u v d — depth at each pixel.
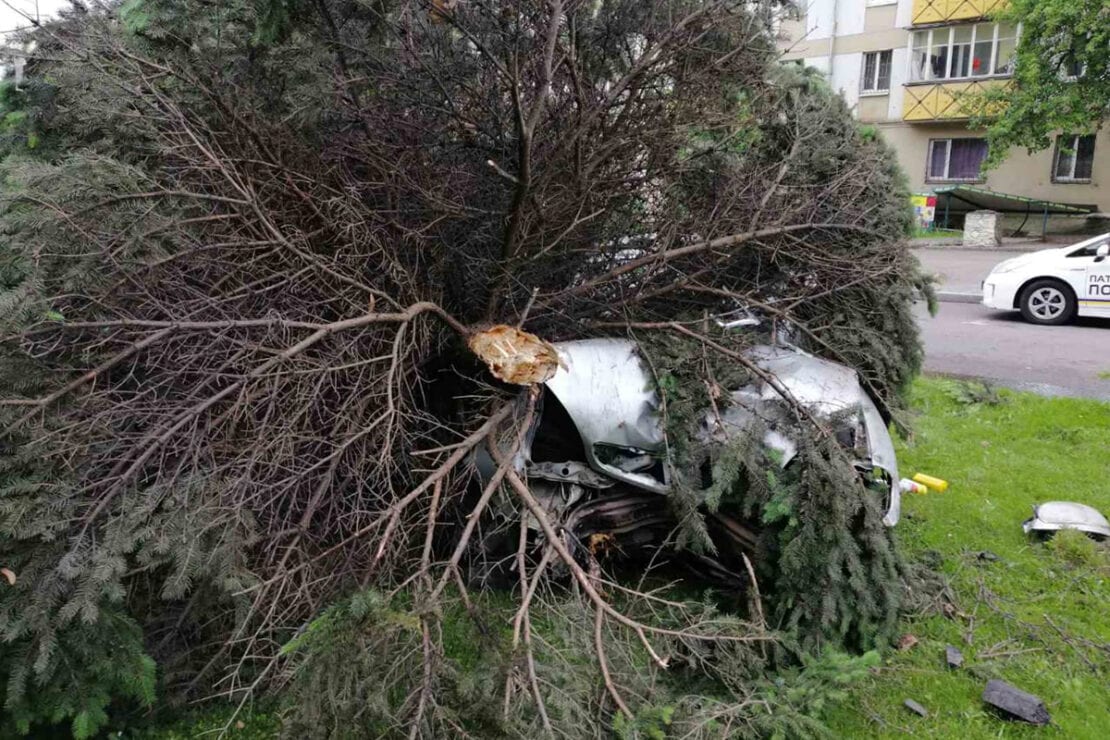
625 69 3.39
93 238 2.41
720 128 3.63
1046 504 3.89
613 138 3.33
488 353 2.98
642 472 3.00
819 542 2.66
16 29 2.88
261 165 2.85
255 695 2.62
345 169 3.16
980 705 2.62
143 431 2.37
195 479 2.30
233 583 2.23
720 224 3.54
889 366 3.62
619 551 3.15
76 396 2.27
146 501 2.20
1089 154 19.31
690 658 2.53
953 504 4.13
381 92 3.18
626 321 3.33
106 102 2.63
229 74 3.00
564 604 2.53
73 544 2.10
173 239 2.57
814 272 3.63
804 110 3.95
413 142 3.23
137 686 2.28
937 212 20.55
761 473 2.78
